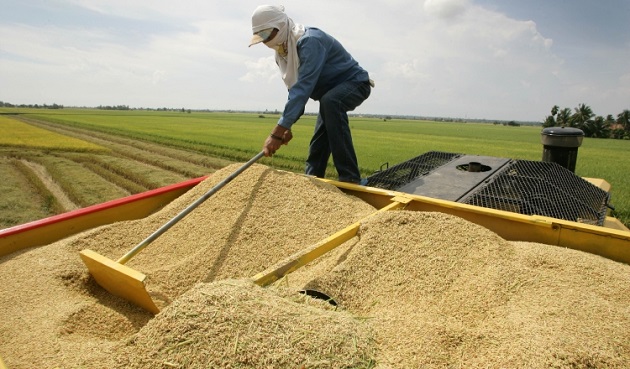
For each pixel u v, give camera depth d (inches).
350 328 53.9
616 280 69.2
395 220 86.0
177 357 49.6
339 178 135.5
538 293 66.3
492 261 75.3
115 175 497.4
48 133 1188.5
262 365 47.6
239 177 119.0
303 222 101.6
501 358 50.0
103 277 77.8
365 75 138.6
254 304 56.1
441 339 53.9
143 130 1466.5
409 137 1524.4
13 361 55.1
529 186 116.4
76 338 64.7
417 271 73.4
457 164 144.6
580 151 1187.3
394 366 49.5
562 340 51.6
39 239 95.5
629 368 47.9
